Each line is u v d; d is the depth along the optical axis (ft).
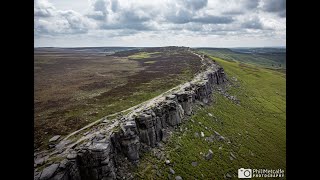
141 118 126.21
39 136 108.37
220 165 140.77
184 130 158.40
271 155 177.17
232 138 181.06
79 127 120.06
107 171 89.35
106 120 127.75
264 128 228.63
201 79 260.21
